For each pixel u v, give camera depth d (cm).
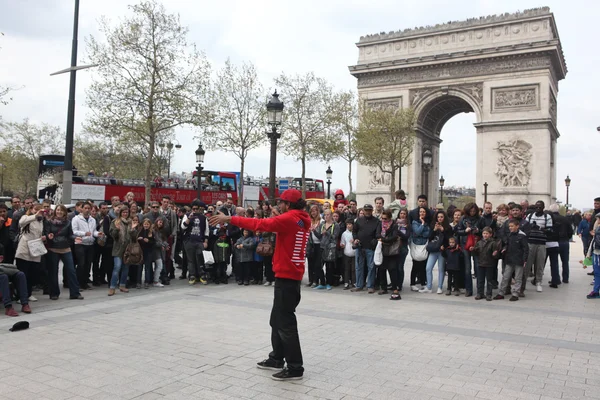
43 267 1675
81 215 1831
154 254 1914
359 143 5512
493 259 1705
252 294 1761
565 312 1500
